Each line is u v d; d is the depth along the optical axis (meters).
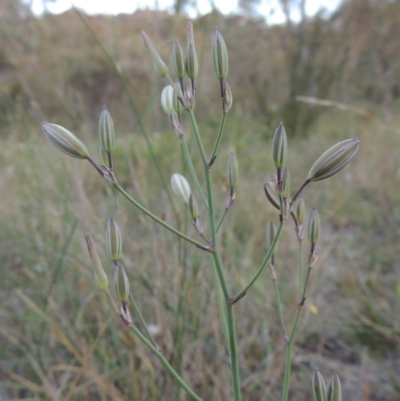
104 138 0.09
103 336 0.23
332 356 0.26
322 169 0.09
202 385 0.20
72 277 0.27
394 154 0.52
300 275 0.11
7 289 0.28
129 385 0.21
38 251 0.25
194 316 0.22
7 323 0.26
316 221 0.10
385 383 0.24
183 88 0.10
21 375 0.24
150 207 0.26
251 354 0.25
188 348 0.21
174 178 0.11
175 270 0.21
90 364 0.22
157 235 0.25
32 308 0.23
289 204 0.09
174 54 0.10
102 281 0.09
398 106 0.93
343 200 0.41
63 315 0.24
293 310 0.25
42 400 0.21
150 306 0.23
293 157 0.55
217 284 0.12
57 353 0.23
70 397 0.21
